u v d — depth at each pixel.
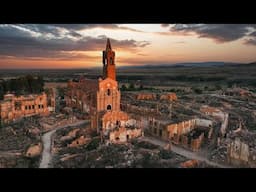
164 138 69.44
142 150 60.06
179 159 55.47
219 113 88.94
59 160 55.84
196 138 65.88
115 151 59.25
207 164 52.28
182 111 98.62
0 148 62.62
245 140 61.56
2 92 112.75
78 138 67.56
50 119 89.94
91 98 97.00
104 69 96.56
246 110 102.12
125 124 77.38
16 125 82.75
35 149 61.06
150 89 175.62
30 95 107.88
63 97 132.12
